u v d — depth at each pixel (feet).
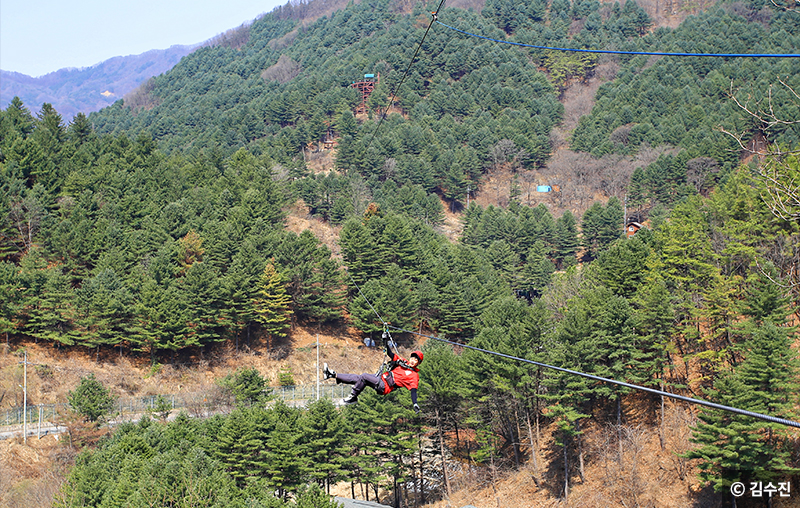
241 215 349.20
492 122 655.35
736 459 131.44
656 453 164.14
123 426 169.99
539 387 187.93
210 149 572.92
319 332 313.73
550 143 646.74
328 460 182.80
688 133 547.49
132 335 264.52
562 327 170.30
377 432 187.93
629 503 155.63
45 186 356.38
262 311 284.00
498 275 352.49
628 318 168.66
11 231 307.17
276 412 183.42
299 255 307.17
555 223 445.78
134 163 434.30
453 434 223.71
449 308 289.94
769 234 157.79
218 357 282.15
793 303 161.17
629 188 485.97
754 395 129.90
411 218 440.04
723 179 444.14
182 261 302.86
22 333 261.65
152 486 122.42
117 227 312.71
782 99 430.61
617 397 170.09
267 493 139.64
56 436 207.51
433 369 184.55
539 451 193.36
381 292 285.23
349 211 444.14
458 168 557.33
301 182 484.33
